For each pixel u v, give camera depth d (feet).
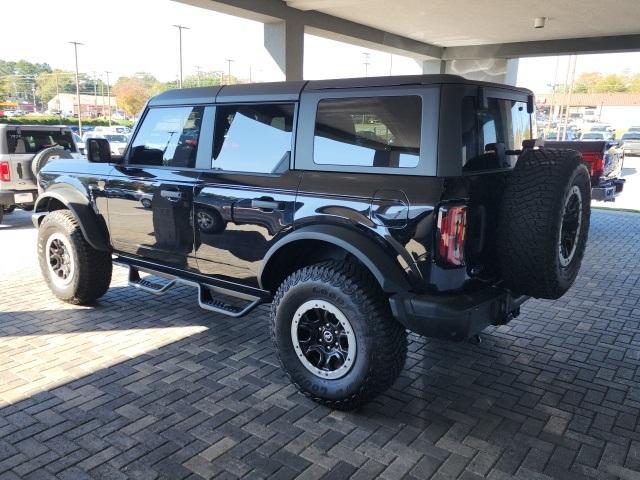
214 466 9.21
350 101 10.73
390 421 10.69
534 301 18.24
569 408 11.24
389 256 9.98
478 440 10.05
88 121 195.83
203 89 13.47
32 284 19.44
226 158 12.76
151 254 14.66
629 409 11.23
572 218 10.97
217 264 13.05
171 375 12.47
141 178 14.25
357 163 10.63
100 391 11.66
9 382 11.99
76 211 15.57
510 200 10.14
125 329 15.15
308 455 9.55
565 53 47.85
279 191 11.47
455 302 9.62
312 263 12.32
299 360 11.25
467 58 52.21
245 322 15.81
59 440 9.88
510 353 13.97
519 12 36.14
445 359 13.57
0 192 29.73
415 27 42.34
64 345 14.02
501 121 11.36
